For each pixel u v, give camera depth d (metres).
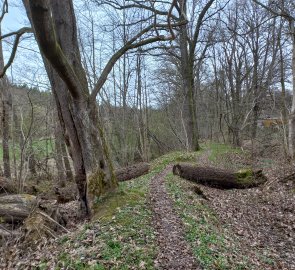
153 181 10.95
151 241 5.70
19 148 15.61
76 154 7.54
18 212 7.86
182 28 19.89
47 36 4.91
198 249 5.59
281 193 10.64
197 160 17.20
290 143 15.11
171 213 7.24
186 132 21.73
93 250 5.21
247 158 19.09
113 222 6.29
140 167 13.71
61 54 5.69
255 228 8.10
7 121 13.88
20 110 15.06
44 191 11.70
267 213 9.12
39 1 4.33
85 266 4.83
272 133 25.14
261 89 27.61
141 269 4.76
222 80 32.59
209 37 24.06
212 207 9.20
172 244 5.69
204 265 5.08
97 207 7.26
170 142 28.80
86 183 7.54
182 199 8.51
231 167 15.86
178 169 12.59
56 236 6.65
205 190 11.25
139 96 24.62
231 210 9.24
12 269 5.55
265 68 29.56
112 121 23.45
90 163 7.42
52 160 19.22
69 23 7.18
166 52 21.14
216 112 33.94
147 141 24.77
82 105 7.19
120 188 8.02
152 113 29.70
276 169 13.99
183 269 4.91
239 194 11.09
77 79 6.83
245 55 29.20
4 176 13.62
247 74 28.41
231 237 7.08
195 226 6.66
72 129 7.40
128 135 24.45
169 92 30.12
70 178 16.98
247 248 6.66
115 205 7.15
